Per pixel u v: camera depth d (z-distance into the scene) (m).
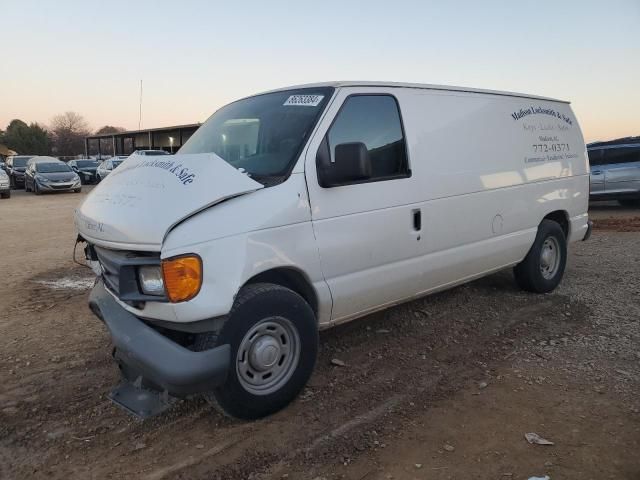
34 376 4.24
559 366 4.25
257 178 3.60
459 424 3.44
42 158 30.62
